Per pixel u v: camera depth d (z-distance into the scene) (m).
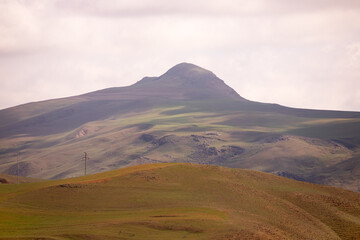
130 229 99.00
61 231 96.12
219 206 124.56
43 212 114.94
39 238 89.50
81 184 136.12
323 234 121.44
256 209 128.50
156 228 100.38
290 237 108.94
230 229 101.62
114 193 130.88
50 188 132.62
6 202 121.44
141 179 143.75
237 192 141.50
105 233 95.62
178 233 98.06
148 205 122.56
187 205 123.31
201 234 98.06
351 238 124.19
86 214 113.81
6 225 101.44
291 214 132.38
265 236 101.56
